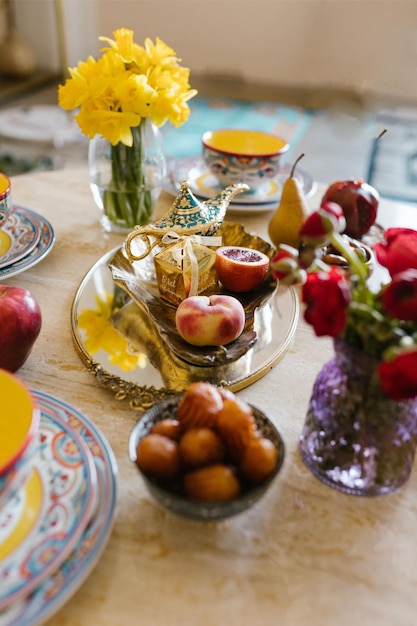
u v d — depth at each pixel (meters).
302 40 2.86
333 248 0.72
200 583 0.42
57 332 0.66
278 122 2.57
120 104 0.76
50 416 0.49
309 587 0.42
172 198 1.00
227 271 0.69
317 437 0.50
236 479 0.42
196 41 3.02
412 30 2.68
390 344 0.41
